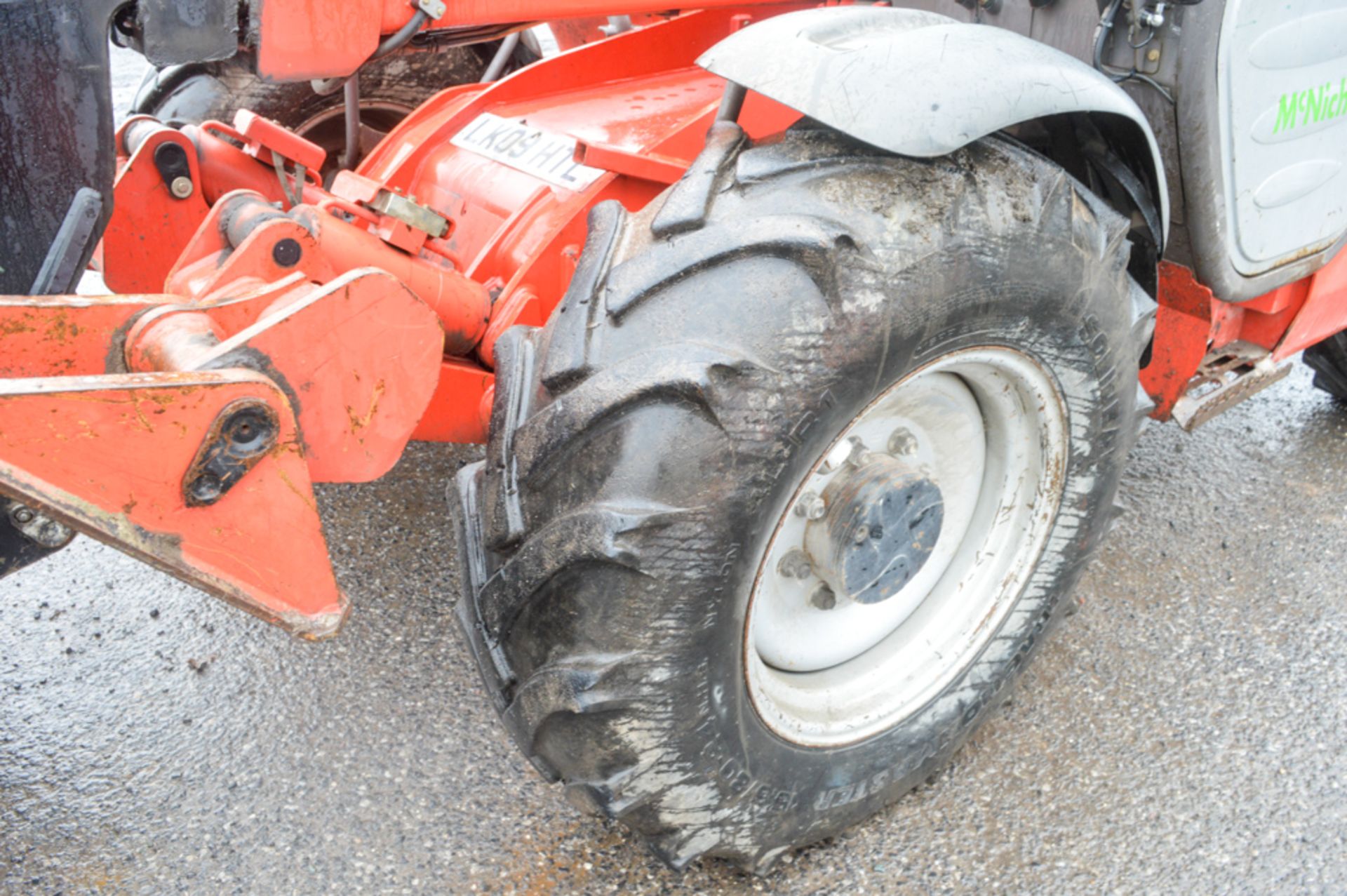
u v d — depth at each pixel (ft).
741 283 4.49
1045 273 5.09
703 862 5.97
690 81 8.95
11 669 7.32
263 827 6.16
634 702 4.63
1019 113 4.72
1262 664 7.47
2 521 4.44
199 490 4.09
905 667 6.24
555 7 6.81
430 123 8.44
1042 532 6.24
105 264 7.43
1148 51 6.06
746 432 4.42
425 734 6.88
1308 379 11.57
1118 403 6.00
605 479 4.47
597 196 6.98
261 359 4.37
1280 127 6.48
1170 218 6.56
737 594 4.68
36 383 3.73
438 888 5.80
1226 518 9.11
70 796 6.32
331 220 6.30
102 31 4.88
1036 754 6.73
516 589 4.74
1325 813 6.26
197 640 7.66
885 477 5.43
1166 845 6.06
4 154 4.85
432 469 9.82
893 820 6.27
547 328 5.08
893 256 4.60
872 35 4.93
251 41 5.49
